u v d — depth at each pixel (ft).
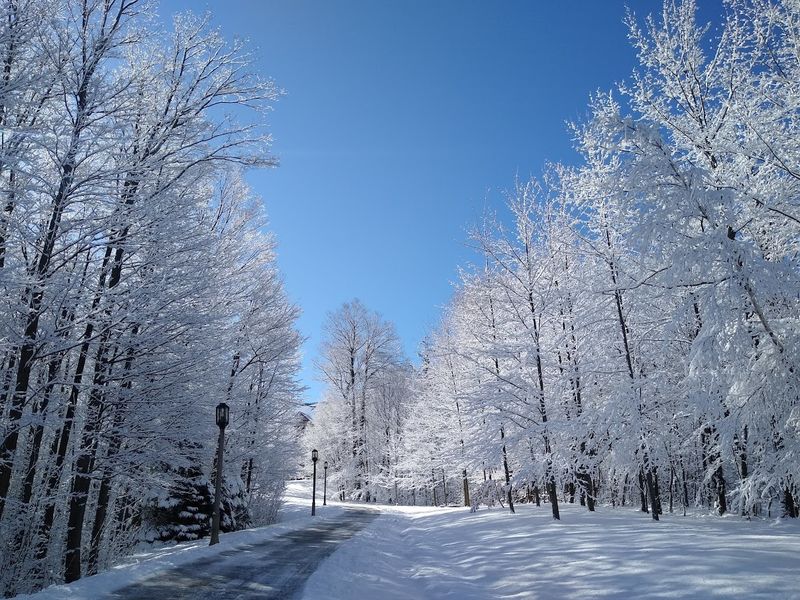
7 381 29.48
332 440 148.36
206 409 40.22
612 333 48.49
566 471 47.75
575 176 47.21
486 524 45.98
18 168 24.40
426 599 22.94
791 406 27.96
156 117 36.40
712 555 21.06
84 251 31.32
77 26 31.09
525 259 52.65
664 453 43.11
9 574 28.81
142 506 52.85
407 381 121.60
